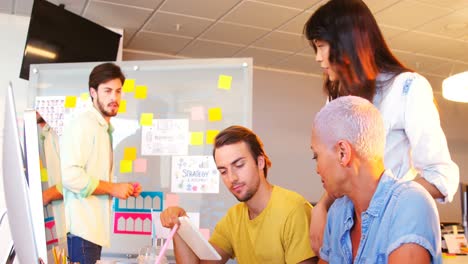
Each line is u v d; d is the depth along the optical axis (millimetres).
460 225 4219
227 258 2004
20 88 4180
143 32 4738
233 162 1824
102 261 1663
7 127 944
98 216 2799
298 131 5918
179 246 1793
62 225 1239
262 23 4461
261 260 1811
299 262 1697
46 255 1005
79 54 3799
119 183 2867
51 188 1121
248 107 2859
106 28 4168
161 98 2949
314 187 5863
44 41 3529
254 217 1869
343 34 1391
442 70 5879
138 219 2828
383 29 4559
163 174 2871
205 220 2797
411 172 1415
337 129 1075
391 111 1382
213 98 2902
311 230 1433
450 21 4336
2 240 1814
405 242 1004
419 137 1337
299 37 4805
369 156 1074
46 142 1100
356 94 1399
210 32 4723
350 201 1210
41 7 3488
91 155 2855
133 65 2996
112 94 2928
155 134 2910
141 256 1667
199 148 2867
